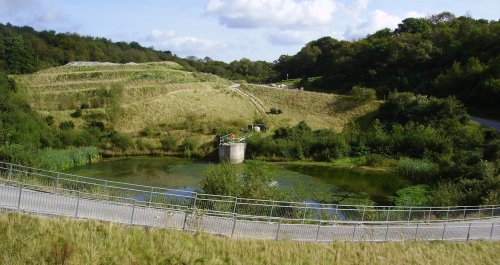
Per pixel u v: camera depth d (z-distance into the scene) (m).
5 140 48.28
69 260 17.42
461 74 75.81
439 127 62.22
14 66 108.19
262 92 88.88
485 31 86.69
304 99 83.38
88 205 22.58
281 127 70.06
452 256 24.27
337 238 24.52
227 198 28.78
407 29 117.06
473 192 36.81
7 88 65.56
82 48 139.62
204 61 182.50
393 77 89.00
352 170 55.34
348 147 61.91
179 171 52.97
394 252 23.81
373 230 26.20
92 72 94.12
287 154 61.16
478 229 28.28
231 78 154.00
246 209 28.14
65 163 52.41
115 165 55.66
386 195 44.28
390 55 95.12
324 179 50.66
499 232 28.02
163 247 20.08
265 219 27.00
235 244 21.64
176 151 62.50
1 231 18.00
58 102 74.62
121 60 146.38
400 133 62.62
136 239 20.06
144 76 92.56
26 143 48.44
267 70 169.62
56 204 21.66
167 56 171.25
